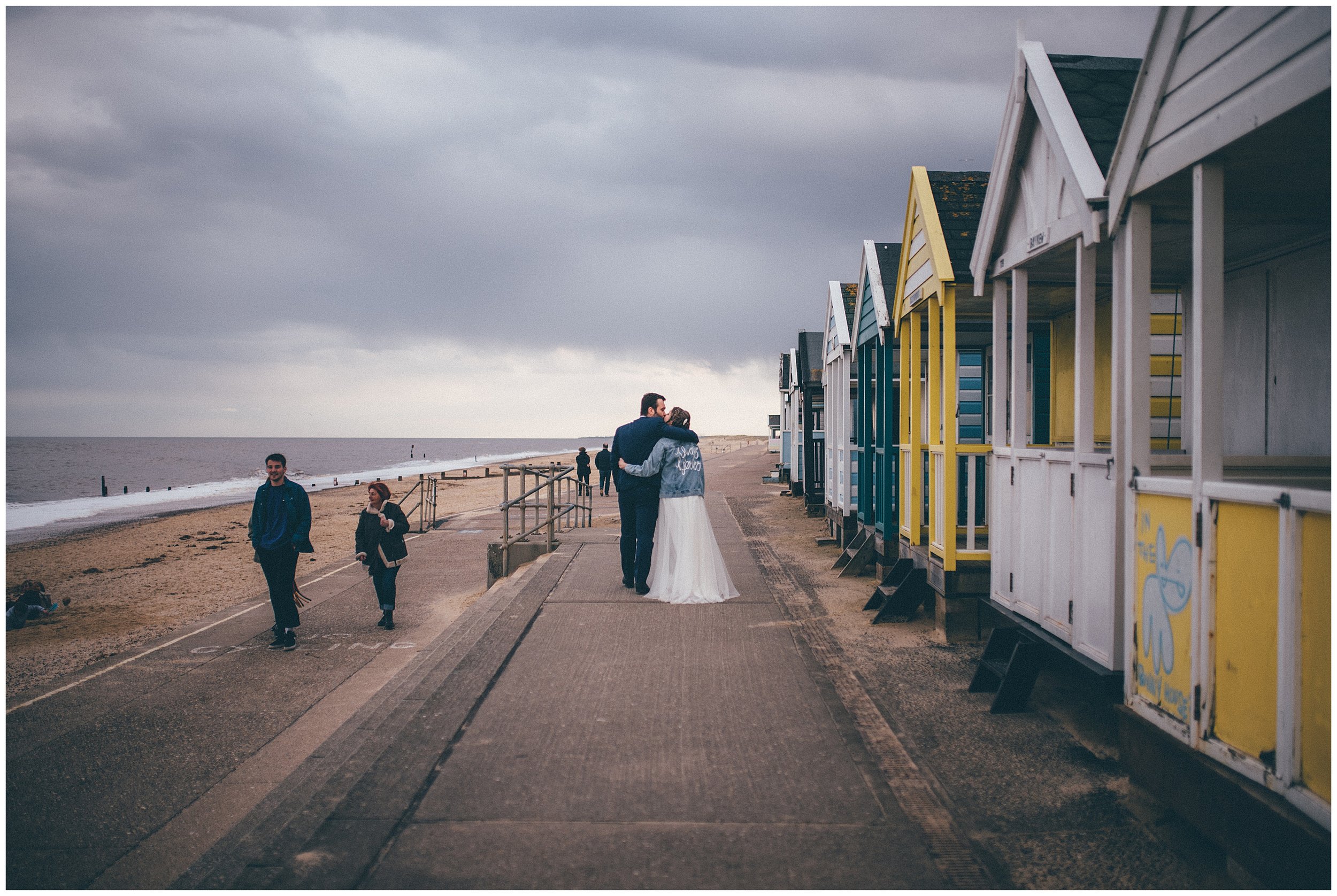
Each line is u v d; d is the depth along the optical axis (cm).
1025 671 457
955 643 611
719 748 392
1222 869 285
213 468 9575
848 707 455
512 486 4094
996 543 555
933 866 283
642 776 359
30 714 580
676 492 738
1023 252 504
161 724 555
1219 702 284
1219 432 291
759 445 10294
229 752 501
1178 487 309
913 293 740
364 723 428
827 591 816
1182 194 349
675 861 286
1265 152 295
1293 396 483
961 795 356
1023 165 504
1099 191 394
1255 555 265
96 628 963
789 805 330
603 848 296
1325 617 233
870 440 974
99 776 462
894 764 374
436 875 278
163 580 1394
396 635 830
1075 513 420
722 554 1062
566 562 943
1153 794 319
